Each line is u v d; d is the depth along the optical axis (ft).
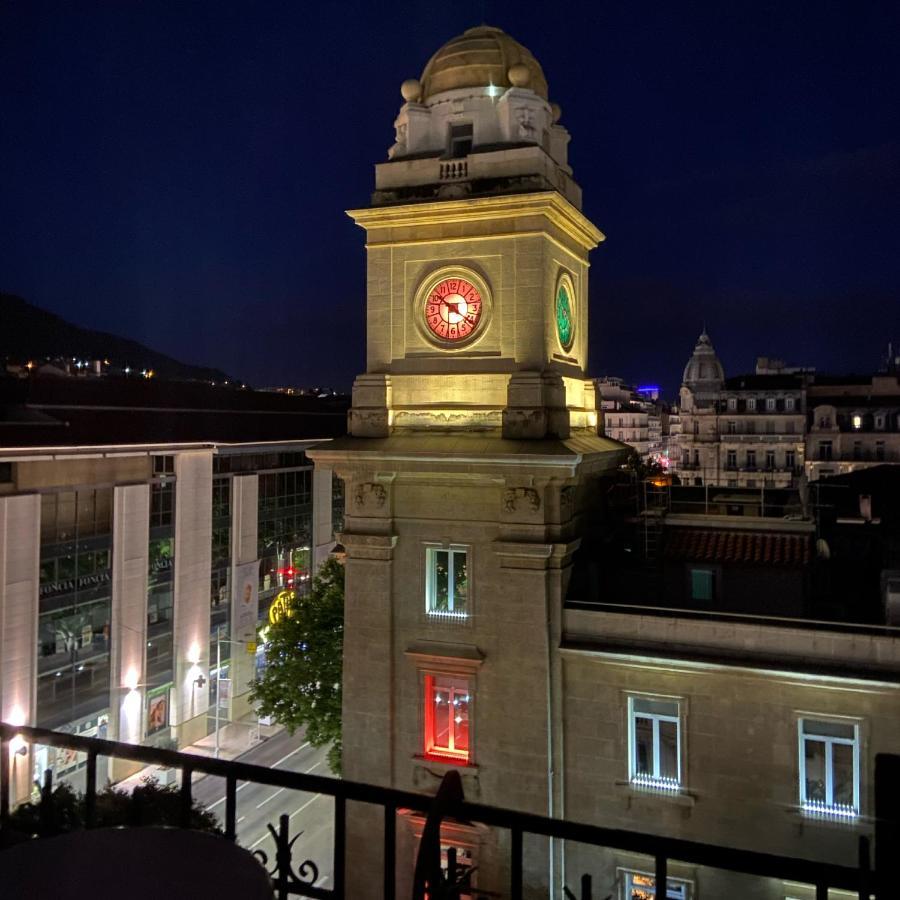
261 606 225.15
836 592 101.91
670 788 85.46
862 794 79.36
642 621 87.04
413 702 94.32
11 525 152.46
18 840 26.63
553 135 106.83
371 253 99.76
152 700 187.01
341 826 22.84
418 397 97.86
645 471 116.88
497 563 91.35
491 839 89.15
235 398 253.44
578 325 110.01
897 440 317.83
